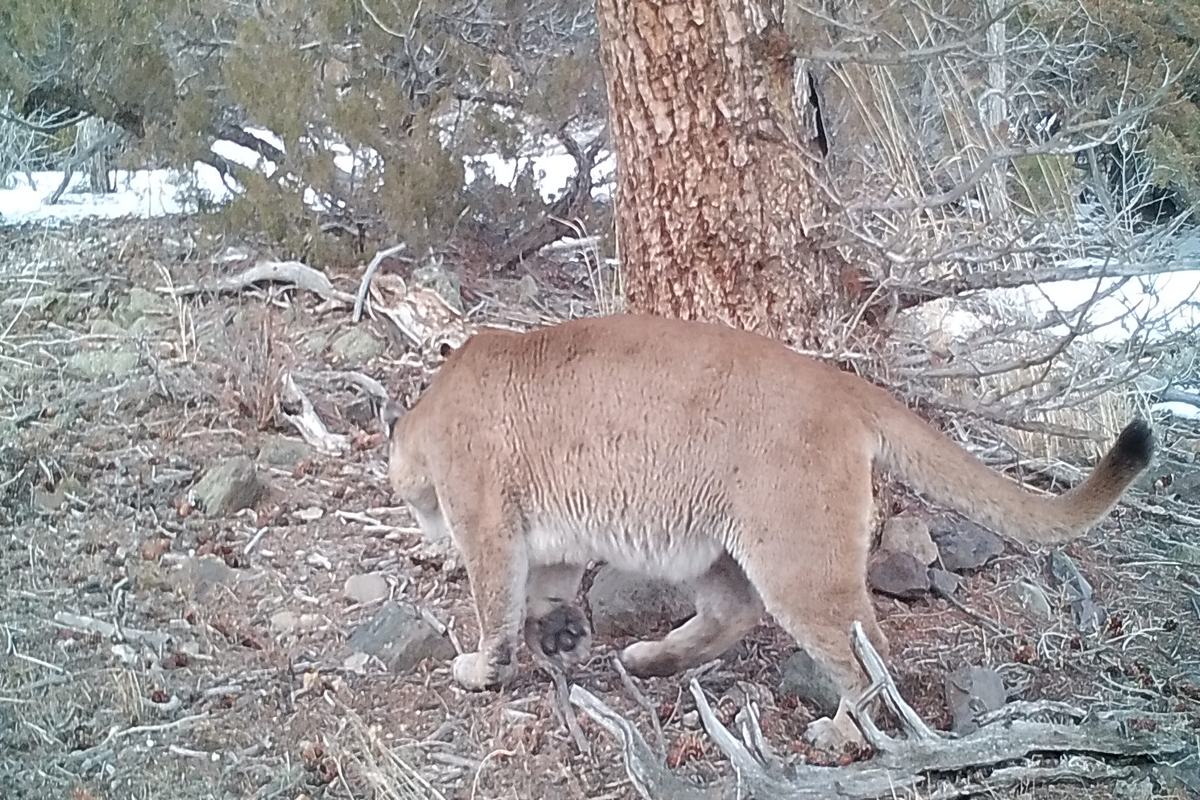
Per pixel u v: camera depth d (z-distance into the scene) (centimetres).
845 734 382
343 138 612
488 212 622
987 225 511
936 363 491
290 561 446
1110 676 414
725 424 382
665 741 385
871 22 517
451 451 400
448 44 625
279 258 601
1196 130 687
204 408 516
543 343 397
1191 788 369
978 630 428
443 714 395
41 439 495
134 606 426
